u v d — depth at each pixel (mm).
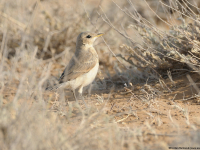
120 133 12453
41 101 13977
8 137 10914
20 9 27781
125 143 11969
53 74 23453
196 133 12180
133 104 17156
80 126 13281
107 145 11867
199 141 11562
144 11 32125
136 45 20797
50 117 13195
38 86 14250
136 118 15406
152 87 18922
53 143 10898
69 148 10547
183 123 14219
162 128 13750
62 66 25812
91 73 18578
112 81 21906
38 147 10531
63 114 15844
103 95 19422
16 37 25719
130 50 20156
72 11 29203
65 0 30109
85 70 18266
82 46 19516
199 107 16156
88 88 21094
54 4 29906
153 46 20359
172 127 13789
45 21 27781
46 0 29562
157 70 20172
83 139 11562
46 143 10711
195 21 18406
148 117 15383
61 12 29172
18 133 10930
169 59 19531
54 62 26219
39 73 20109
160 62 19297
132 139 12406
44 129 11648
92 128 13469
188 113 15305
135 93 18891
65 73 18266
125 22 30172
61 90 18500
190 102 16828
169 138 12531
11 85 19203
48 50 27547
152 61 19844
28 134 10828
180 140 11844
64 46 27797
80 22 28281
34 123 11820
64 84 17875
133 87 19516
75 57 18938
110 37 28406
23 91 14422
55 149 10711
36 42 26984
